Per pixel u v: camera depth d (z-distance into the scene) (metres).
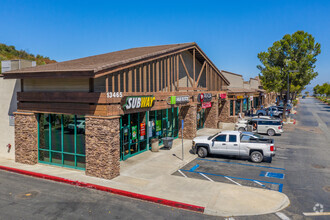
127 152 16.86
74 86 14.01
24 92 15.50
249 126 26.05
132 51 21.47
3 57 55.53
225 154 16.77
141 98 15.09
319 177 13.43
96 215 9.34
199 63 27.12
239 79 47.56
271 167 15.24
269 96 83.00
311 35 37.72
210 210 9.52
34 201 10.56
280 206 9.93
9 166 15.34
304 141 23.33
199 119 29.34
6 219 9.01
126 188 11.64
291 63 37.50
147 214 9.44
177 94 20.56
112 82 13.13
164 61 19.03
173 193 11.10
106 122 12.62
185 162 16.08
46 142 15.70
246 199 10.48
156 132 20.33
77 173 13.89
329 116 46.97
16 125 16.02
